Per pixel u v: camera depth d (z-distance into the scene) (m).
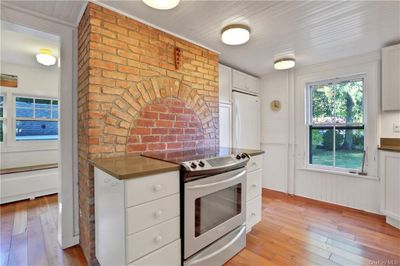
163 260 1.33
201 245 1.54
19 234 2.19
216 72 2.72
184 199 1.43
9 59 3.25
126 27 1.84
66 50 1.95
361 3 1.66
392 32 2.16
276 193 3.59
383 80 2.50
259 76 3.87
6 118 3.43
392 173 2.34
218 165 1.62
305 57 2.91
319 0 1.62
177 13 1.81
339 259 1.79
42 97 3.79
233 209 1.86
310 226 2.38
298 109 3.41
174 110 2.23
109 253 1.39
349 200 2.91
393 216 2.32
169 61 2.19
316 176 3.23
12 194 3.12
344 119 3.01
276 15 1.83
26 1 1.63
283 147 3.59
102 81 1.70
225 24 2.01
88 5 1.65
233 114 3.16
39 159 3.73
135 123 1.90
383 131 2.65
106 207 1.43
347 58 2.90
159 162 1.50
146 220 1.25
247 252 1.89
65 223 1.95
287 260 1.78
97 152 1.67
